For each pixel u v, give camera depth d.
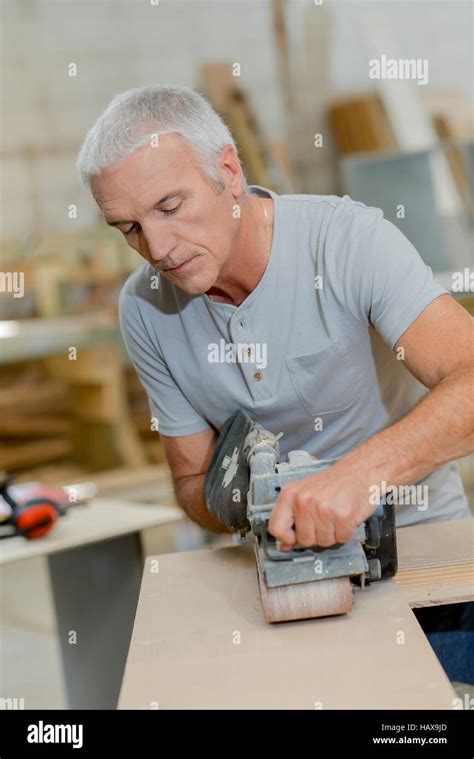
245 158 5.86
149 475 4.58
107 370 5.05
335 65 6.64
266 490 1.23
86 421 5.17
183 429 1.69
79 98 6.00
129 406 5.49
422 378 1.37
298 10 6.52
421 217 5.27
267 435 1.38
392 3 6.69
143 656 1.16
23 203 5.90
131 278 1.64
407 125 6.36
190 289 1.37
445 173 6.36
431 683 1.01
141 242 1.35
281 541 1.15
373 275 1.39
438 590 1.29
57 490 2.57
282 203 1.50
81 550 2.41
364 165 5.32
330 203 1.48
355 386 1.53
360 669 1.05
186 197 1.29
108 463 5.07
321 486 1.16
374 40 6.50
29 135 5.91
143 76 6.15
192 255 1.32
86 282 5.02
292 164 6.57
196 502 1.70
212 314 1.53
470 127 6.74
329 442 1.61
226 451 1.47
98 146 1.26
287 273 1.47
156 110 1.28
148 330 1.61
